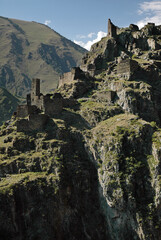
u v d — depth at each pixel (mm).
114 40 140500
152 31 154000
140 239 70438
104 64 136750
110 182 73938
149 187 75188
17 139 82188
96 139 83562
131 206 71625
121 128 82750
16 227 67875
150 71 114562
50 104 93625
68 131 87062
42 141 81938
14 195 68375
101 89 112750
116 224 73938
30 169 76188
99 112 95688
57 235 70250
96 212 77938
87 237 74875
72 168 78188
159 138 80938
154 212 71938
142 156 79625
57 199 71375
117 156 76750
